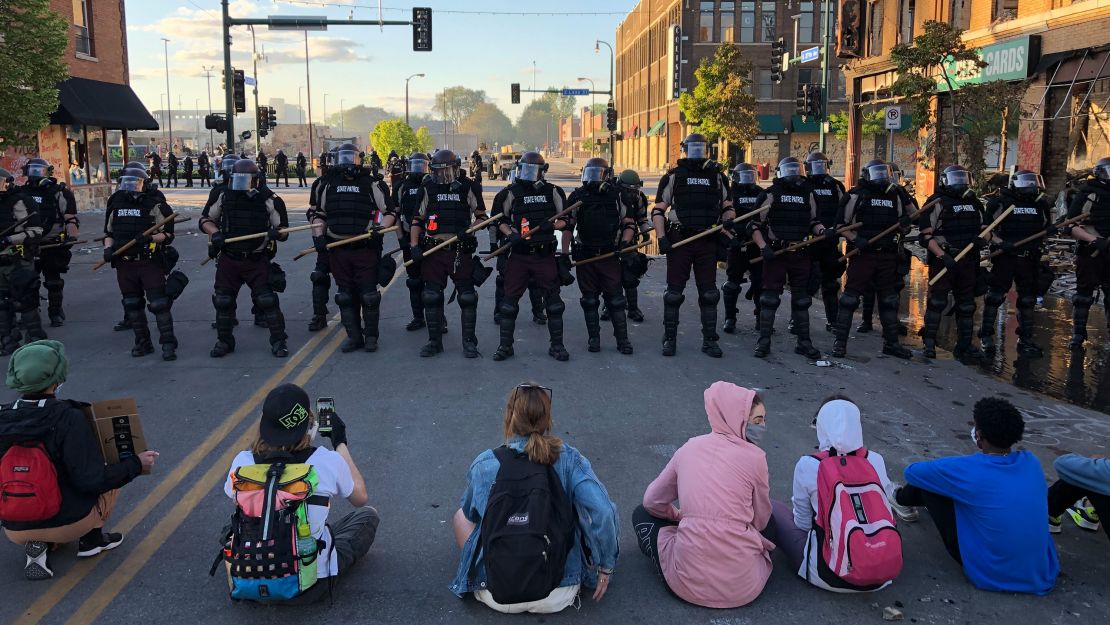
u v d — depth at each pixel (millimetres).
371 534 4004
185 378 7406
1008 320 10062
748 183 9203
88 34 24359
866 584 3613
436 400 6754
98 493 3879
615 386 7172
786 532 3973
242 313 10469
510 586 3250
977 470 3857
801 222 7965
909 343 8914
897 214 7902
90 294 11633
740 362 8039
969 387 7137
